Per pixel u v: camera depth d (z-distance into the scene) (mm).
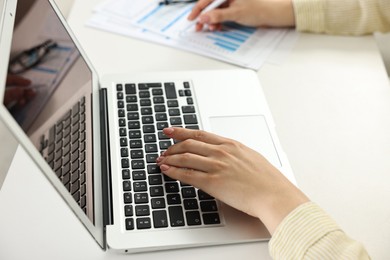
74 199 579
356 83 901
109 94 835
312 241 586
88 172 665
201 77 885
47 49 641
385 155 766
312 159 757
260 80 903
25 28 594
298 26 1018
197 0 1096
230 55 957
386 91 885
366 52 976
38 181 704
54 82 626
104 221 648
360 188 714
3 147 698
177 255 622
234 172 671
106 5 1068
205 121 803
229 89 865
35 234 641
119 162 724
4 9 552
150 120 798
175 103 830
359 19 1011
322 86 893
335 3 1005
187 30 1020
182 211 660
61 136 604
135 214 653
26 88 540
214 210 664
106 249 628
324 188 712
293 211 617
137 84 858
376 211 682
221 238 632
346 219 671
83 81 768
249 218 658
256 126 800
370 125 819
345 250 582
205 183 668
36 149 514
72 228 650
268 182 661
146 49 967
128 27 1017
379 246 640
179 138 736
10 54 529
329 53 971
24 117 516
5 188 692
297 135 797
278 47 982
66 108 646
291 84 897
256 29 1034
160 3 1086
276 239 603
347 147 778
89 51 952
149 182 695
